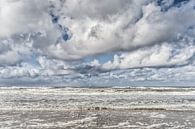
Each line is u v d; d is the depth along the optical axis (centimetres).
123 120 3005
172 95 7519
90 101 5244
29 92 9200
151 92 9312
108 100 5509
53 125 2678
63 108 4075
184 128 2559
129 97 6519
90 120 3000
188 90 10050
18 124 2723
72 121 2928
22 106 4288
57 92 9219
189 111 3766
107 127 2589
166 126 2652
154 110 3869
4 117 3177
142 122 2881
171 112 3672
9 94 7981
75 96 6950
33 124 2730
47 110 3853
